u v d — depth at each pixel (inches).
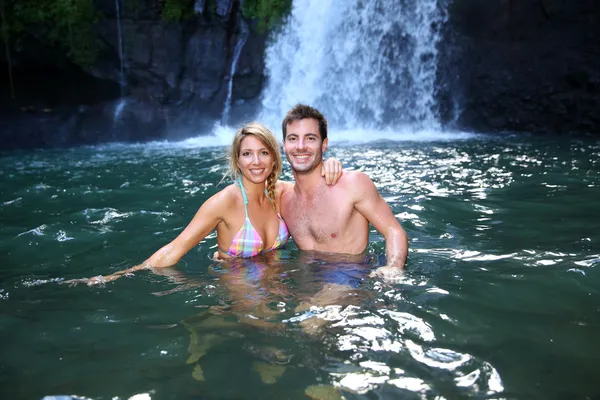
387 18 695.7
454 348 88.0
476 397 73.6
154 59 658.8
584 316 100.3
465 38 673.0
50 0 601.6
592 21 603.5
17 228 187.2
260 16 678.5
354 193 138.3
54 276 134.1
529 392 74.4
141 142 625.3
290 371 81.9
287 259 137.8
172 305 110.2
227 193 139.6
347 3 697.6
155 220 196.1
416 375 79.7
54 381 81.4
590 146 452.1
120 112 655.1
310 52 700.7
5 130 609.0
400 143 514.0
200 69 680.4
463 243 153.4
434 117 694.5
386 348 88.4
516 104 649.0
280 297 111.3
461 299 109.0
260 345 90.4
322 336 93.0
